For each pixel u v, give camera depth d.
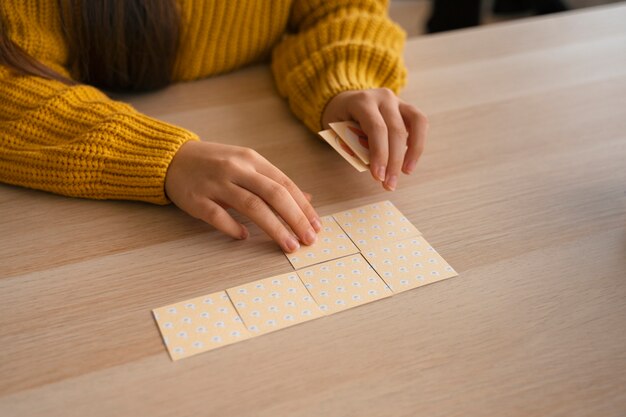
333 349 0.62
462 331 0.64
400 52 1.03
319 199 0.79
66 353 0.61
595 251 0.72
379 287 0.68
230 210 0.77
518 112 0.94
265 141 0.88
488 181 0.81
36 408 0.57
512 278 0.69
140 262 0.70
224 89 0.99
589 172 0.83
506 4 2.43
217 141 0.87
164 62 0.94
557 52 1.09
